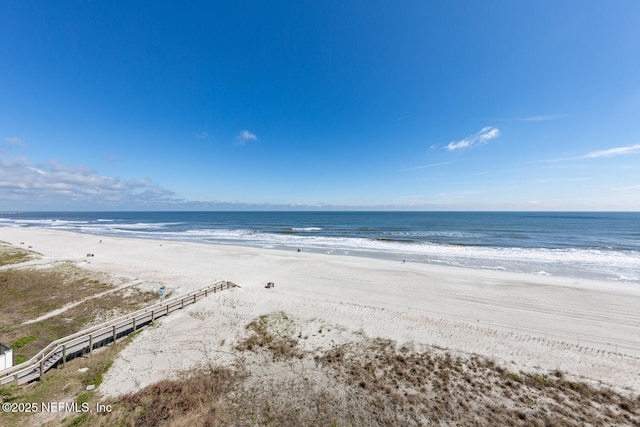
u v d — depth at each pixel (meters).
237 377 10.73
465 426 8.39
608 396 9.56
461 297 19.58
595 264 29.73
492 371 11.02
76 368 11.14
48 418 8.47
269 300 18.42
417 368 11.23
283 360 11.88
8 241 45.59
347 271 26.44
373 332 14.30
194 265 29.02
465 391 9.89
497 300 19.02
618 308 17.55
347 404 9.34
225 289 20.44
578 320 15.90
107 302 18.17
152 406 9.12
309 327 14.81
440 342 13.29
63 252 35.41
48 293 19.77
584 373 10.91
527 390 9.94
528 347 12.86
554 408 9.07
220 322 15.38
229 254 35.12
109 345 13.01
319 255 34.56
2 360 10.30
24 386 9.88
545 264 29.77
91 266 26.92
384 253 36.34
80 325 15.02
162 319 15.67
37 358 11.07
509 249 38.84
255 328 14.67
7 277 22.97
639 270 27.30
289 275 25.14
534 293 20.30
